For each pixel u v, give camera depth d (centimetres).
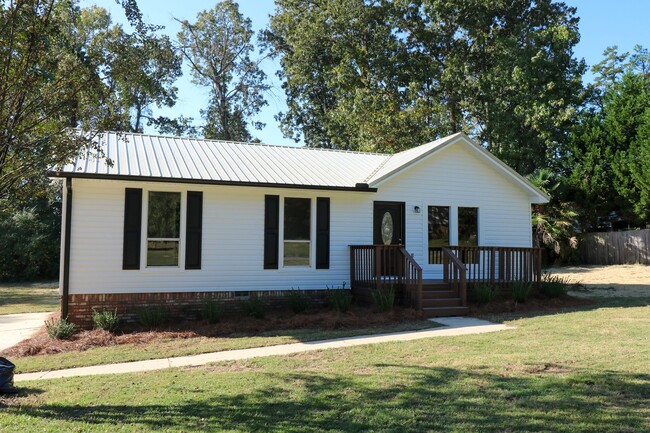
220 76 4322
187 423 550
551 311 1388
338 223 1511
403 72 3484
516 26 3453
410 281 1401
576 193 3042
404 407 594
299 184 1388
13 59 707
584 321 1197
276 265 1428
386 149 3225
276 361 862
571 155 3144
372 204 1558
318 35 3597
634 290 1858
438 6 3394
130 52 788
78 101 786
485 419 548
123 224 1273
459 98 3447
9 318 1509
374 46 3500
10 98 695
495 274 1723
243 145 1772
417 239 1612
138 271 1280
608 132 2958
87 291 1236
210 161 1495
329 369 791
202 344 1045
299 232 1468
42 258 3091
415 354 886
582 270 2667
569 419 542
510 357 835
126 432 524
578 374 718
